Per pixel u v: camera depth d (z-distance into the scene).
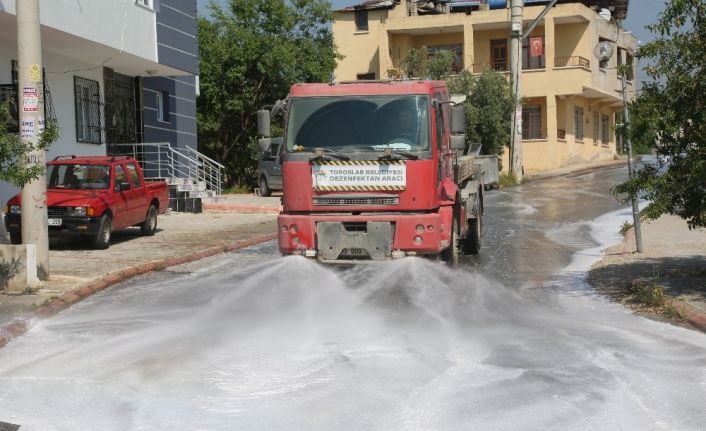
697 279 12.09
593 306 11.08
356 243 12.00
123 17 22.69
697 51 10.29
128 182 18.50
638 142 10.92
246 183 41.16
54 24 19.28
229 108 39.00
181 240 18.92
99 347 8.93
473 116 40.56
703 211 10.70
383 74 51.75
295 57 39.72
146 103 28.14
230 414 6.61
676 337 9.17
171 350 8.73
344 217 12.03
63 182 17.80
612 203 27.72
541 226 21.45
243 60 38.72
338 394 7.07
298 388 7.27
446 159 13.16
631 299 11.41
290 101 12.41
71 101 23.48
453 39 53.03
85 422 6.49
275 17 39.19
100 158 18.62
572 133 53.47
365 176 12.05
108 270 14.02
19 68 12.34
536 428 6.20
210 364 8.11
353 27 53.75
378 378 7.54
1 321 10.02
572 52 51.97
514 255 16.22
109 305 11.46
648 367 7.91
